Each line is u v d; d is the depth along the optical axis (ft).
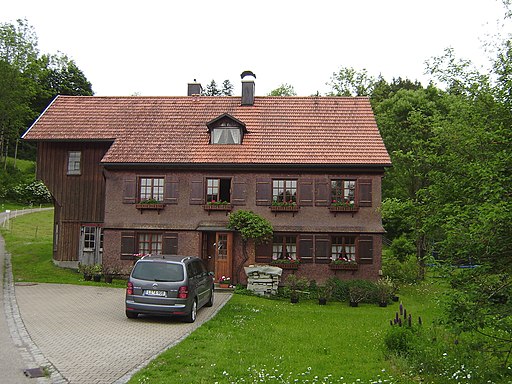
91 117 87.45
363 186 77.15
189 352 33.94
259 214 77.71
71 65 263.70
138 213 79.15
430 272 32.17
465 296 27.94
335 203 76.74
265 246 76.84
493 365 30.86
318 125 84.38
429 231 34.86
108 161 78.54
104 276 74.13
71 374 28.50
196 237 77.56
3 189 193.26
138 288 45.60
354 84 151.84
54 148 85.25
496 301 28.73
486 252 28.66
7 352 32.94
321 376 29.91
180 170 79.20
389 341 36.11
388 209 41.22
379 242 76.02
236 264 77.10
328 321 51.75
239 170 78.54
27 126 243.60
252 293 71.72
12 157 244.22
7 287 64.64
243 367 30.81
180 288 45.37
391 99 117.70
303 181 77.87
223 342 37.70
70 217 84.38
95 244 83.76
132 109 89.45
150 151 80.12
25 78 211.00
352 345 39.09
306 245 76.43
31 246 107.55
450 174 34.32
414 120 56.24
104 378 27.89
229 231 76.74
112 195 79.51
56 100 90.94
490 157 33.01
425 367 31.32
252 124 84.84
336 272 75.72
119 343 36.63
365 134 82.02
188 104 90.68
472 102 38.11
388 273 85.51
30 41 208.13
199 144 81.30
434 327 36.45
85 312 49.26
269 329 44.50
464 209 31.17
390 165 75.92
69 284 69.51
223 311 54.03
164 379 27.76
